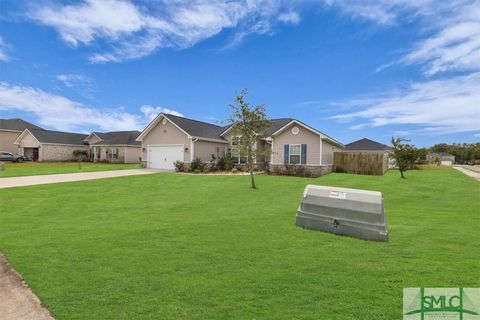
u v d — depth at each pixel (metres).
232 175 21.83
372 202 6.31
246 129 15.64
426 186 16.33
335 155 25.44
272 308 3.42
